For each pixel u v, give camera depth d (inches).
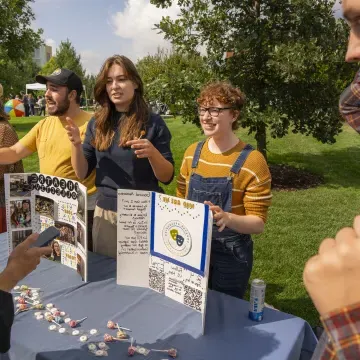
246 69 232.2
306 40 215.6
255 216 72.1
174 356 49.9
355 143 417.7
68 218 73.3
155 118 88.2
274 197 232.1
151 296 65.0
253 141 402.3
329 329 17.8
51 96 98.0
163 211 61.7
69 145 99.4
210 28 237.5
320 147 393.4
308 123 236.5
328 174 289.0
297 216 199.9
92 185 102.0
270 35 221.0
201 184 77.0
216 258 77.5
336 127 241.6
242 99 76.1
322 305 18.3
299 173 286.7
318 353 23.9
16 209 77.7
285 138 434.0
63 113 100.0
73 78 99.3
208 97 73.3
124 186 86.1
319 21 217.0
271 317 59.2
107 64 81.3
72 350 51.2
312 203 221.1
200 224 56.2
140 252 66.9
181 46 241.9
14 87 739.4
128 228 66.1
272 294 129.1
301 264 149.9
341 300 17.7
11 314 40.2
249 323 57.6
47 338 53.6
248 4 223.5
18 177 76.9
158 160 80.2
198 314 59.6
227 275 77.3
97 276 72.2
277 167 300.4
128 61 81.8
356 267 17.6
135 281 68.2
